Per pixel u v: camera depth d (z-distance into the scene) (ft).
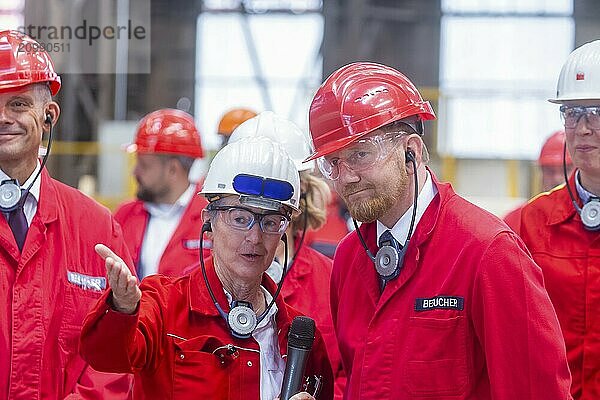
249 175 10.48
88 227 12.73
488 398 10.49
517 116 55.98
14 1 46.75
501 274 10.16
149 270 21.54
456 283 10.41
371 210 10.46
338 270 11.84
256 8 60.29
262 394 10.53
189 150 22.12
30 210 12.07
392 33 58.03
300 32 60.13
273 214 10.53
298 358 10.13
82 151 45.65
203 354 10.44
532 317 10.12
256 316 10.80
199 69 59.72
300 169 13.89
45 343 11.77
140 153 21.94
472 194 48.11
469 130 55.98
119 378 12.70
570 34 59.57
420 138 10.78
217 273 10.77
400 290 10.66
